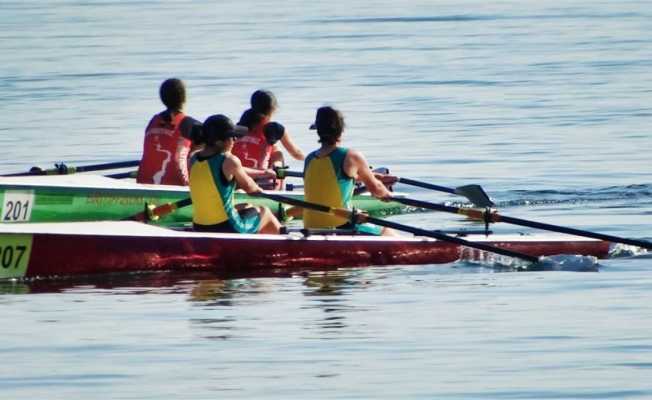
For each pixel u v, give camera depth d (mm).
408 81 119312
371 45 148750
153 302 45656
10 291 47562
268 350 39031
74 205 58625
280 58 137250
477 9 193375
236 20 182375
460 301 45500
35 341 40219
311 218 53750
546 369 36875
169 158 60969
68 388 35625
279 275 50938
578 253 54094
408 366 37344
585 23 167500
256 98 63125
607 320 42188
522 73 123250
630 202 66812
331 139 52906
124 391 35312
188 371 37000
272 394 34969
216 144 51656
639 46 141500
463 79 120062
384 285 48625
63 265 49562
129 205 60062
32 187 57406
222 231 51969
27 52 144125
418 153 83312
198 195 51938
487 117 97875
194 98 108562
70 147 86250
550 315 43062
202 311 44156
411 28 167625
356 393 35031
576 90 111250
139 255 50469
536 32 158750
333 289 47906
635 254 54438
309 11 197000
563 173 75125
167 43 152250
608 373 36406
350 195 53125
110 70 128125
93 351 39094
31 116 100500
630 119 95062
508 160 80000
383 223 52125
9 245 48625
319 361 37906
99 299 46219
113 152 84125
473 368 37062
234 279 50031
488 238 53688
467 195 54156
